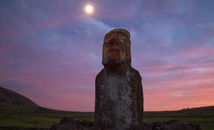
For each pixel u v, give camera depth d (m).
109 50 6.31
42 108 38.72
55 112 37.38
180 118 22.48
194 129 7.51
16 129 10.77
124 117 6.17
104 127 6.19
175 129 6.45
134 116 6.27
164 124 6.77
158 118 23.38
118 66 6.36
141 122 6.62
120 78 6.44
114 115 6.20
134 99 6.45
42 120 17.58
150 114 32.78
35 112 33.81
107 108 6.30
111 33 6.53
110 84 6.46
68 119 7.14
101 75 7.00
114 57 6.24
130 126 5.95
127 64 6.58
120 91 6.37
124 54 6.42
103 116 6.29
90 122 7.92
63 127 6.16
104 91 6.56
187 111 36.47
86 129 6.48
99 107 6.55
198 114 28.05
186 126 6.69
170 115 27.84
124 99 6.31
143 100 6.85
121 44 6.34
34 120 16.78
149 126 7.12
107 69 6.58
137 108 6.60
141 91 6.81
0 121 14.70
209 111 34.53
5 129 10.64
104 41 6.64
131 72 6.64
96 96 7.02
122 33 6.57
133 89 6.50
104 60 6.43
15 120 15.80
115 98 6.33
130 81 6.49
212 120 18.28
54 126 6.17
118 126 6.10
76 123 7.11
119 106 6.26
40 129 10.81
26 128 11.09
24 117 17.66
